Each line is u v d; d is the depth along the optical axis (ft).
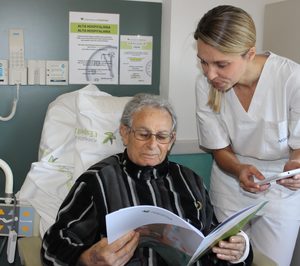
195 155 7.35
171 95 7.17
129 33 7.14
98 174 4.88
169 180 5.24
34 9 6.57
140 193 4.92
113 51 7.09
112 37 7.04
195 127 7.41
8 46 6.57
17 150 6.91
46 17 6.64
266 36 7.54
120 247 4.04
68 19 6.75
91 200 4.77
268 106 5.78
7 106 6.72
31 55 6.70
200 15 7.07
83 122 5.82
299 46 6.72
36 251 5.05
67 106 6.23
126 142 5.15
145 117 4.90
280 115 5.75
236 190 6.48
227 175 6.59
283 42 7.09
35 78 6.73
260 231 6.48
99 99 6.06
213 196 6.90
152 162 4.97
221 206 6.70
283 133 5.84
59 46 6.80
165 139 4.98
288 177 5.03
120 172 4.99
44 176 5.92
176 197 5.09
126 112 5.08
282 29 7.10
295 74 5.56
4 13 6.47
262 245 6.48
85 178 4.88
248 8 7.45
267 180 5.14
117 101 6.13
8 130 6.81
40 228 5.65
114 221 3.69
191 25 7.05
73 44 6.86
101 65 7.08
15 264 6.23
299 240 7.06
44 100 6.88
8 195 5.78
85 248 4.39
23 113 6.82
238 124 6.02
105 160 5.19
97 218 4.68
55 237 4.60
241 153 6.42
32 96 6.81
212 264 5.05
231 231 4.31
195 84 6.73
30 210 5.70
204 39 4.79
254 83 5.78
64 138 6.11
